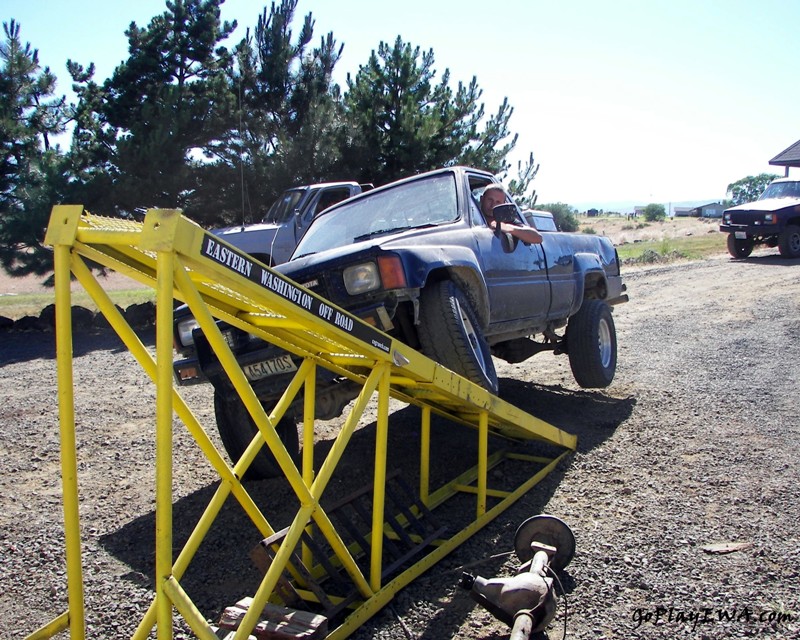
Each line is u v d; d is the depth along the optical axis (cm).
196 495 489
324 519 296
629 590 328
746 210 1973
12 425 699
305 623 282
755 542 369
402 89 1772
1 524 448
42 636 264
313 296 280
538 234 570
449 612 321
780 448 508
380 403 328
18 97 1695
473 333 459
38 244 1495
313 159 1675
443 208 543
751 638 288
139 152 1509
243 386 253
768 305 1161
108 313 267
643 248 2877
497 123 1942
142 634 261
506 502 426
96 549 409
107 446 613
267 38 1695
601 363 666
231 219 1722
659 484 454
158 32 1672
